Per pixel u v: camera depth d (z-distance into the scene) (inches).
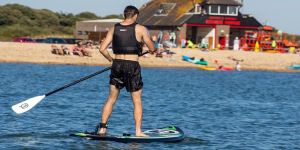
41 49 3855.8
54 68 3161.9
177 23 5246.1
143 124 1037.8
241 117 1205.1
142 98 1582.2
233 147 814.5
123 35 784.9
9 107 1239.5
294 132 994.7
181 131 890.7
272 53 4697.3
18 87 1847.9
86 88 1904.5
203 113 1259.8
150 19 5777.6
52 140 802.2
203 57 4249.5
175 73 3196.4
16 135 843.4
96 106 1320.1
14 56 3641.7
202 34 5502.0
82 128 956.6
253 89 2186.3
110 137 804.0
